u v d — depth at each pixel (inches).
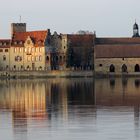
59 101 7632.9
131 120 5629.9
